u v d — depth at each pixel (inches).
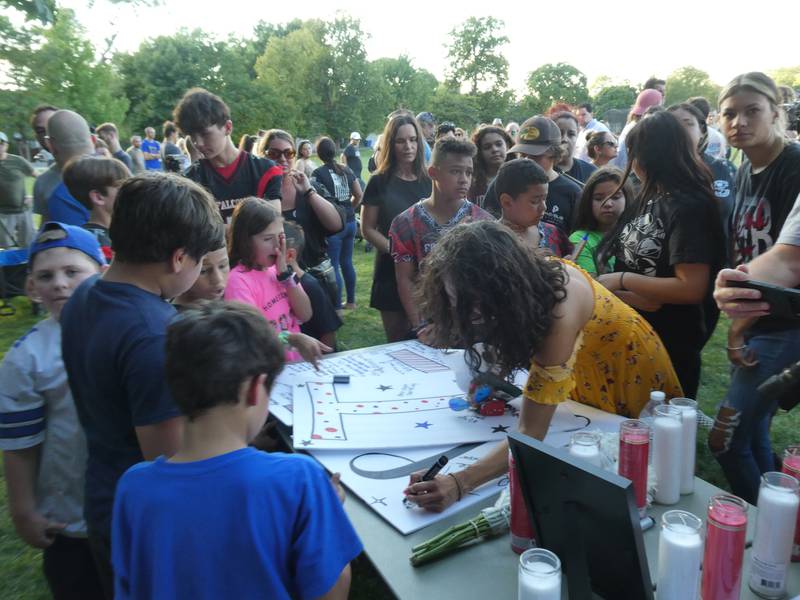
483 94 1948.8
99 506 49.9
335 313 110.0
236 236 93.4
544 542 42.8
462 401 74.0
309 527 37.1
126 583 38.3
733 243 88.1
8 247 224.7
